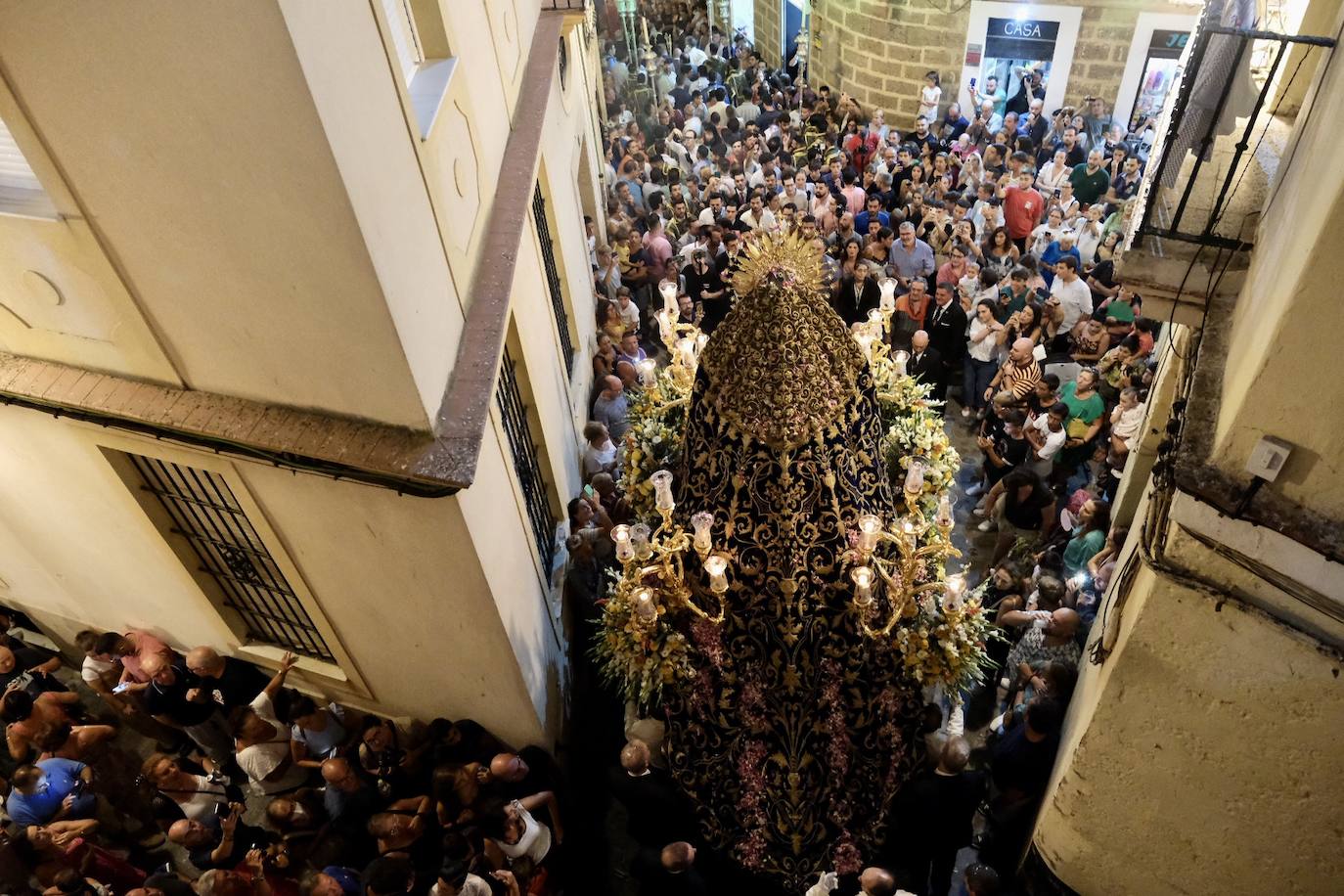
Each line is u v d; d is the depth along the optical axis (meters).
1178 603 3.35
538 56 7.20
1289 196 3.40
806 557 5.07
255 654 6.01
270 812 5.29
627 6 17.20
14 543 6.00
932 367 8.68
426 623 5.11
